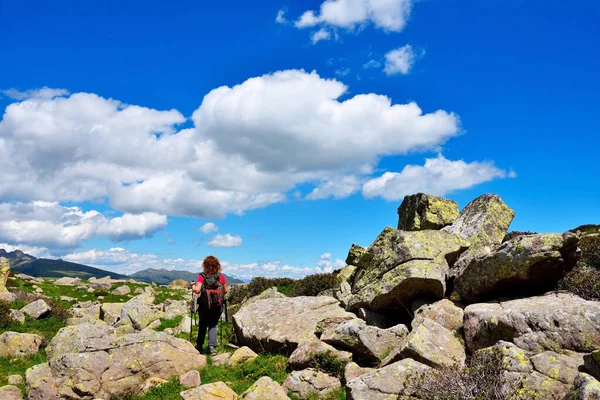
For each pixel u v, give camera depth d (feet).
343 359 39.24
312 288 81.35
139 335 45.55
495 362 29.37
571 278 42.11
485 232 57.41
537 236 41.60
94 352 41.96
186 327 68.49
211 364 46.65
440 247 51.21
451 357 34.78
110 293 152.87
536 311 33.91
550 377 27.68
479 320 38.04
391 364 33.14
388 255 52.03
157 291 166.50
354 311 52.06
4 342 57.41
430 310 44.09
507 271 42.04
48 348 51.08
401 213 77.82
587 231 91.81
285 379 38.75
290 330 48.98
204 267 52.26
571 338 30.99
